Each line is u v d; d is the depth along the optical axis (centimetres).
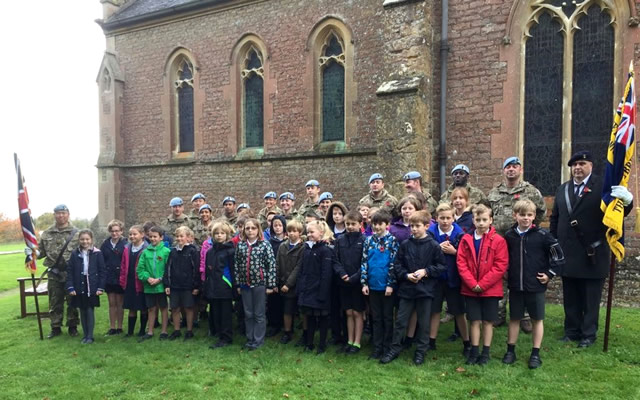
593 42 761
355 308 558
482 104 827
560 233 559
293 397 441
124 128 1440
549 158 796
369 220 622
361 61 1053
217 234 615
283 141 1168
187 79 1344
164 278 652
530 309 494
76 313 698
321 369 509
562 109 783
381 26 1025
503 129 812
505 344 558
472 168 836
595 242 533
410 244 520
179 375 508
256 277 591
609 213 505
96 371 534
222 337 611
